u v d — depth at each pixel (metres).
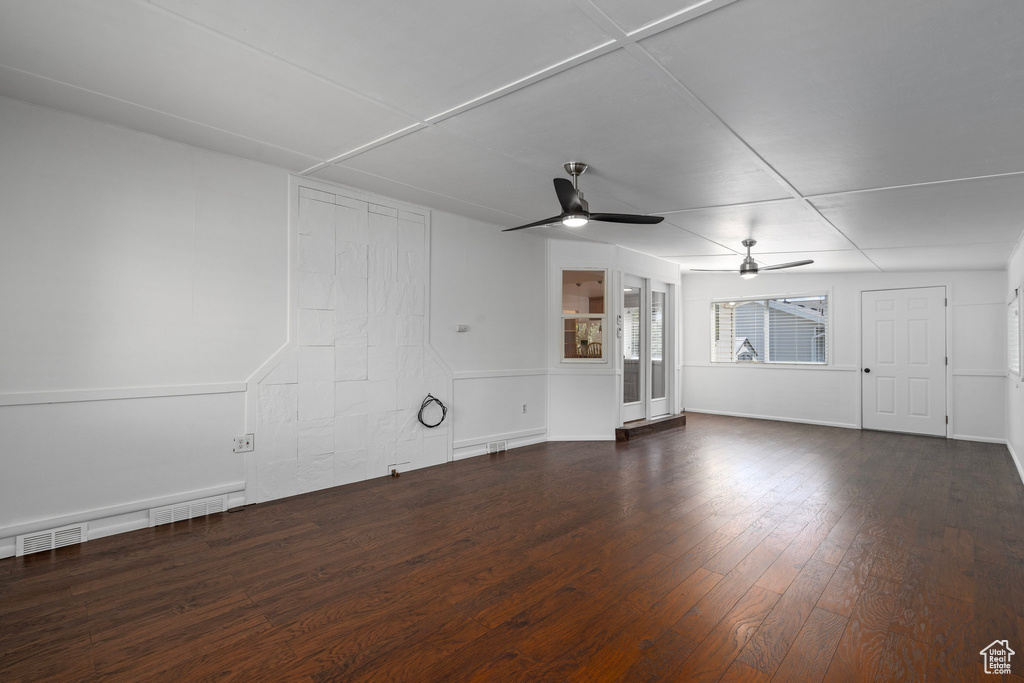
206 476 3.50
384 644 2.05
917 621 2.24
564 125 2.91
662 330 7.57
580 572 2.70
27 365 2.83
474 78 2.43
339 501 3.84
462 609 2.33
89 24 2.05
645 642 2.07
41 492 2.88
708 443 6.16
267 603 2.36
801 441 6.37
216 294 3.53
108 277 3.09
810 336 7.91
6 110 2.75
